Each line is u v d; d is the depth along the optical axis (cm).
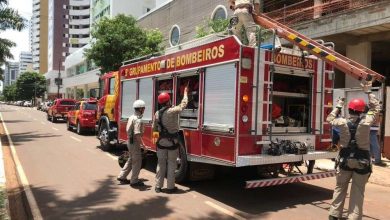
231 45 742
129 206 734
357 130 603
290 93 822
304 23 1769
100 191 845
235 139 723
